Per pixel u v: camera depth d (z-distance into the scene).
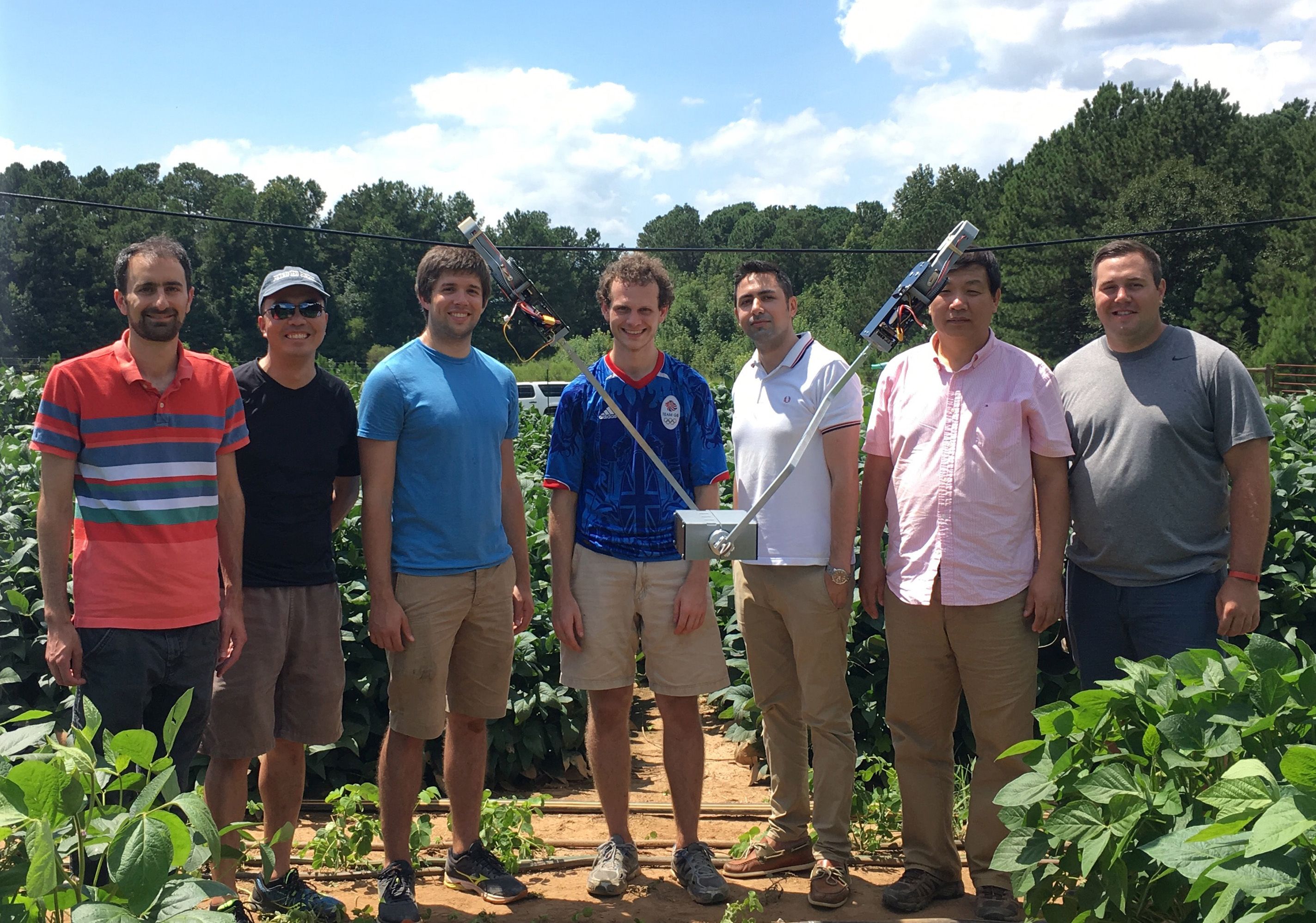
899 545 4.03
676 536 3.38
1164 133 56.38
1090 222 54.28
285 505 3.81
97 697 3.34
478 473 3.96
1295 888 2.11
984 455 3.85
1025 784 2.91
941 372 3.98
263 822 4.27
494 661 4.11
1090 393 4.07
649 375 4.16
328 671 3.96
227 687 3.73
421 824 4.29
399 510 3.94
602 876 4.13
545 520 7.01
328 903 3.86
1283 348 38.28
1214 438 3.89
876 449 4.19
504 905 4.06
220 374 3.57
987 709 3.92
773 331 4.12
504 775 5.91
